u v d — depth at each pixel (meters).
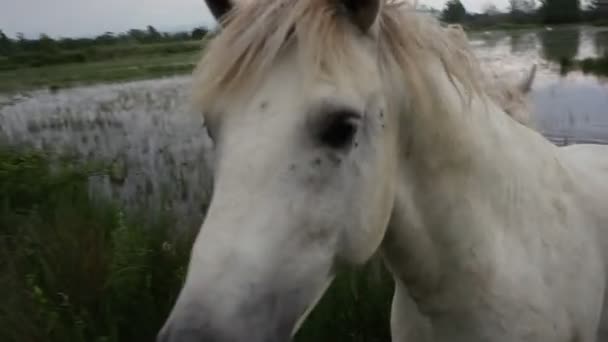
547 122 7.41
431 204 1.51
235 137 1.20
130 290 2.92
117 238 3.23
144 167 6.20
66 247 3.11
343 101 1.20
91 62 30.11
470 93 1.50
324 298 2.95
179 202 4.66
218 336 1.06
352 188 1.27
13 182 4.67
